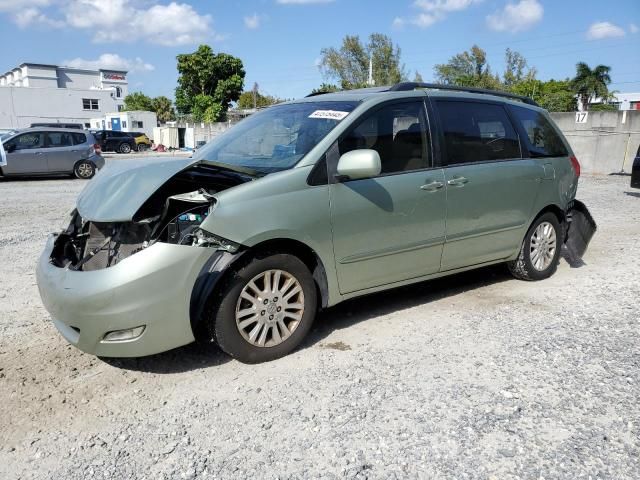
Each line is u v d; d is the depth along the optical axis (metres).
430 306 4.97
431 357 3.91
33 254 6.98
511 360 3.84
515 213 5.25
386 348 4.07
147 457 2.85
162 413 3.25
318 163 3.99
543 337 4.23
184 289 3.49
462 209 4.77
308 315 4.01
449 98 4.89
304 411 3.24
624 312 4.76
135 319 3.41
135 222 3.73
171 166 4.08
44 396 3.45
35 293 5.42
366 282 4.32
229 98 57.75
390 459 2.79
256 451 2.88
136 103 82.19
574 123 19.75
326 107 4.55
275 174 3.85
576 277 5.87
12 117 57.88
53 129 17.17
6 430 3.10
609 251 7.06
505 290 5.43
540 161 5.49
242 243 3.61
